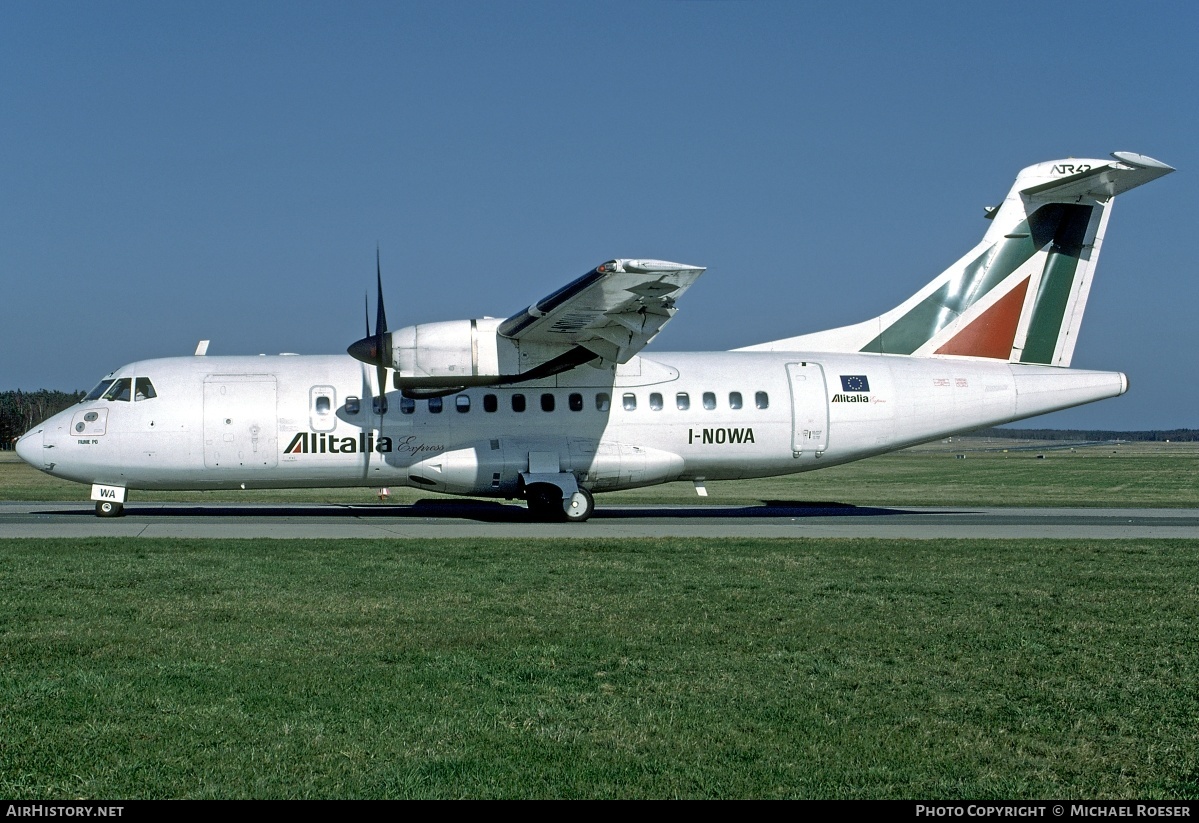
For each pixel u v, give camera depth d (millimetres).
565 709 6832
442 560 13359
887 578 12094
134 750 5992
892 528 18641
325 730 6371
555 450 19703
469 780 5617
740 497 31812
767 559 13664
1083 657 8266
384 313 18797
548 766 5820
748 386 20328
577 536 16594
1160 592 11211
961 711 6840
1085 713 6809
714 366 20562
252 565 12797
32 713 6617
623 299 16906
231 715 6629
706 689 7312
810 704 6977
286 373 20016
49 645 8391
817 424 20328
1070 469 61469
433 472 19656
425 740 6219
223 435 19562
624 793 5461
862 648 8539
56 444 19484
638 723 6562
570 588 11273
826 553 14297
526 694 7160
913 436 20719
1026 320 21156
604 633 9031
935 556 14047
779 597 10797
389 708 6816
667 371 20312
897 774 5734
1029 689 7344
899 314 21281
